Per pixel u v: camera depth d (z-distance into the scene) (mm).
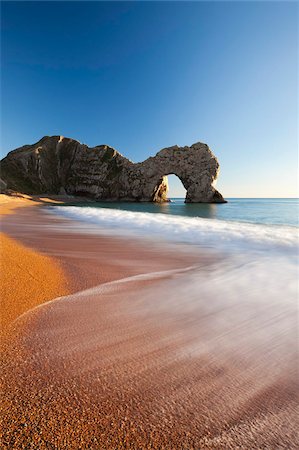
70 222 16438
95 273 5172
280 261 6480
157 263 6188
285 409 1803
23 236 9969
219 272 5449
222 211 40469
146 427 1619
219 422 1681
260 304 3738
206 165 85250
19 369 2135
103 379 2061
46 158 96938
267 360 2385
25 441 1475
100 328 2904
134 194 93000
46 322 2990
